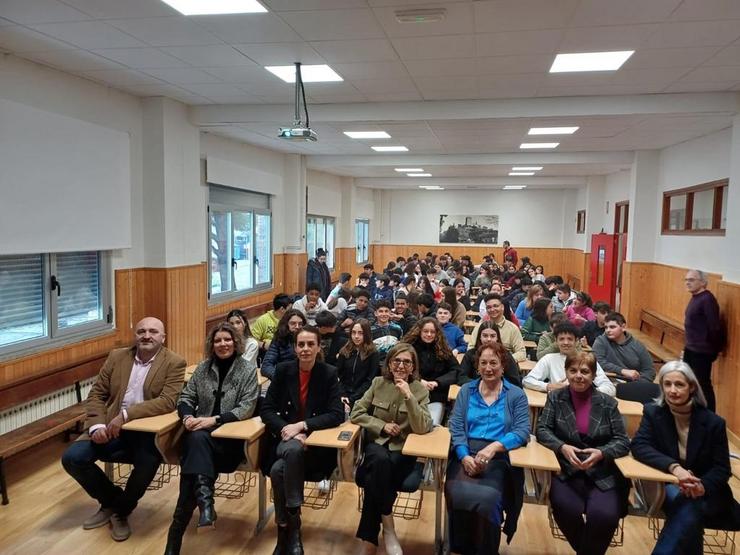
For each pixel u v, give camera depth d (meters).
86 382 4.79
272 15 3.43
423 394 3.17
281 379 3.26
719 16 3.34
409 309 6.30
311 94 5.42
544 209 17.11
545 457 2.76
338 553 3.03
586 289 13.48
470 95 5.38
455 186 15.79
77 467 3.14
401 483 2.97
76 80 4.81
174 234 5.91
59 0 3.21
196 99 5.75
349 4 3.24
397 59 4.27
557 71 4.52
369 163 9.95
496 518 2.61
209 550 3.06
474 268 13.51
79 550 3.04
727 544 3.07
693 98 5.14
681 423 2.75
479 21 3.47
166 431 3.13
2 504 3.54
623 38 3.73
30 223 4.30
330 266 13.80
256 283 9.19
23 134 4.23
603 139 7.52
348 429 3.07
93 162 4.97
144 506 3.53
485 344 3.12
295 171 9.85
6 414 3.96
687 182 7.59
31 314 4.54
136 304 5.69
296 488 2.88
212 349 3.37
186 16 3.45
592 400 2.97
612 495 2.71
